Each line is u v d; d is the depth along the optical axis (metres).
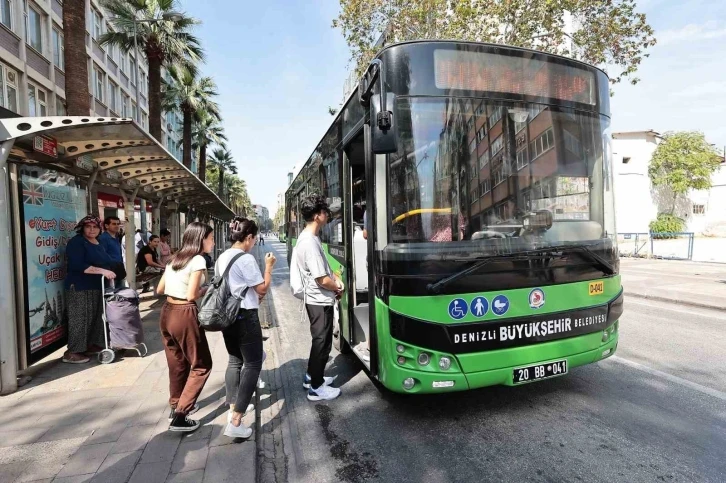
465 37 13.64
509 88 3.55
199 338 3.43
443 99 3.37
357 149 4.70
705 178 33.81
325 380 4.44
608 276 3.75
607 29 12.68
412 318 3.19
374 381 4.71
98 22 25.02
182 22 18.03
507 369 3.29
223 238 28.22
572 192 3.71
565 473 2.89
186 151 24.58
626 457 3.07
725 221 38.31
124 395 4.16
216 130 36.28
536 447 3.24
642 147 35.09
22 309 4.54
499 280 3.28
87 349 5.26
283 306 9.68
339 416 3.90
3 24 15.60
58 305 5.20
